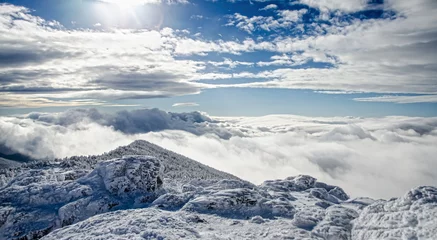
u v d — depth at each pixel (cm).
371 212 2570
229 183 4694
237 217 3278
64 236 2609
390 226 2197
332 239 2455
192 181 5897
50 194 4078
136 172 4466
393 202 2488
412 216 2131
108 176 4381
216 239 2398
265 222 3031
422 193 2330
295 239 2403
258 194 3866
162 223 2670
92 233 2512
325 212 3039
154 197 4259
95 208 3828
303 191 5322
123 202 4066
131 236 2327
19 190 4134
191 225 2842
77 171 5459
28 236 3362
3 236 3338
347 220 2748
